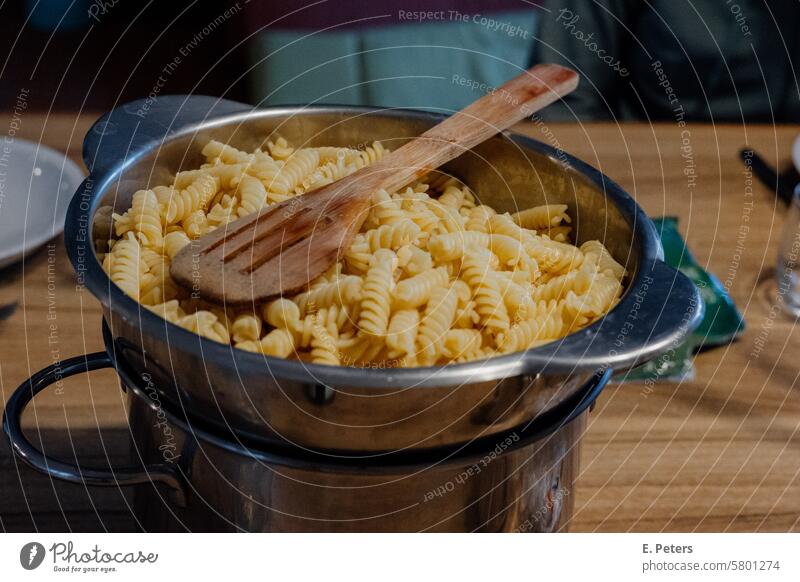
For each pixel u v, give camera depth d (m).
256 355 0.51
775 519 0.79
